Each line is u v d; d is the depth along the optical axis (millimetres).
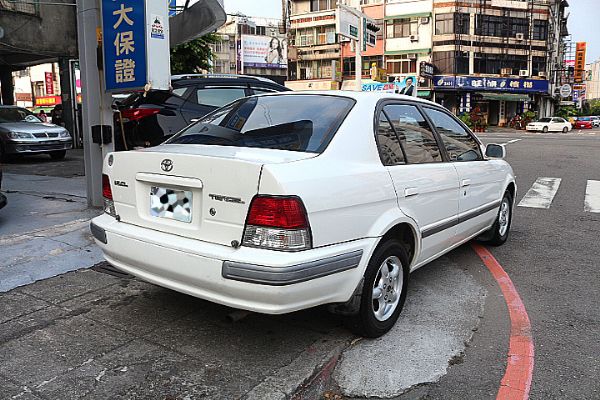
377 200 3211
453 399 2775
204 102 7309
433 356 3229
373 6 43438
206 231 2883
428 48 42094
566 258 5395
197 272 2826
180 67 16344
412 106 4129
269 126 3484
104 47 5871
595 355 3283
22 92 48938
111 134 6348
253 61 46531
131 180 3279
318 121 3369
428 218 3840
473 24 42188
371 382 2924
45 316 3549
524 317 3857
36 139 12695
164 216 3115
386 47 43375
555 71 51312
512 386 2900
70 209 6438
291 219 2668
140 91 5797
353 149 3230
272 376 2801
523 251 5652
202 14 7398
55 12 14875
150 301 3852
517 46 43656
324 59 45969
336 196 2906
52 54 15297
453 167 4289
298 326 3500
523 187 9922
